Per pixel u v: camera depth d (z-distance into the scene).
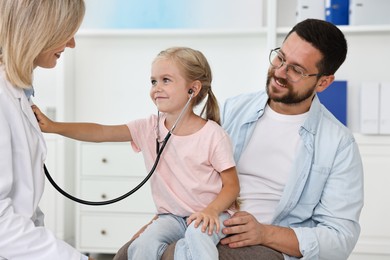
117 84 3.65
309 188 1.70
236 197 1.55
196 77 1.57
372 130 3.08
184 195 1.56
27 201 1.28
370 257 3.09
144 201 3.21
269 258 1.49
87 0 3.64
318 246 1.55
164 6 3.59
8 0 1.26
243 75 3.54
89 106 3.67
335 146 1.69
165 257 1.43
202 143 1.55
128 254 1.51
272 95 1.70
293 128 1.76
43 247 1.21
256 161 1.78
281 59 1.69
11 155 1.23
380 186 3.08
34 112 1.45
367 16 3.18
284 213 1.71
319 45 1.64
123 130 1.62
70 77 3.56
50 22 1.27
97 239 3.26
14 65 1.26
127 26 3.63
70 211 3.50
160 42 3.60
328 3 3.21
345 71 3.36
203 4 3.55
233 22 3.52
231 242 1.49
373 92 3.07
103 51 3.65
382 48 3.33
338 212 1.65
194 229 1.39
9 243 1.17
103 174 3.25
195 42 3.57
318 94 3.18
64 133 1.53
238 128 1.82
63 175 3.33
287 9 3.44
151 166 1.60
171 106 1.54
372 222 3.08
